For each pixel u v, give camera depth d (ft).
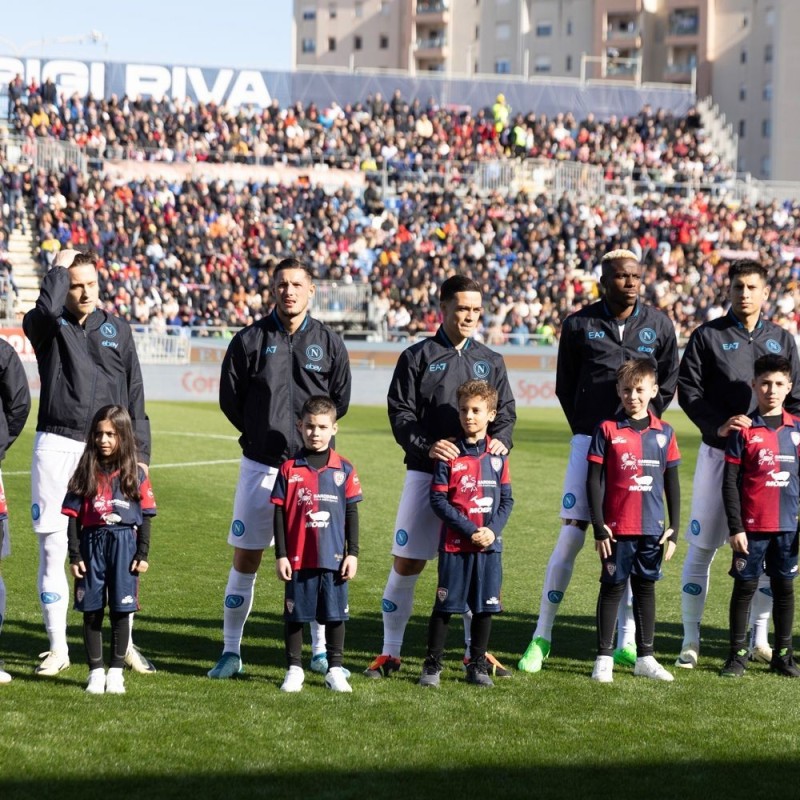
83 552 18.75
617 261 21.24
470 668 19.92
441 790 14.58
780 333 22.22
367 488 44.42
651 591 20.63
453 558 19.57
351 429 66.54
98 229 101.91
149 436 21.03
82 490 18.65
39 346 20.43
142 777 14.78
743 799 14.51
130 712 17.51
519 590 28.12
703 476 21.81
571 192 126.62
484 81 148.66
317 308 101.71
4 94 128.47
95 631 18.84
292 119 133.80
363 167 127.03
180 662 20.99
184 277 100.01
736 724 17.49
